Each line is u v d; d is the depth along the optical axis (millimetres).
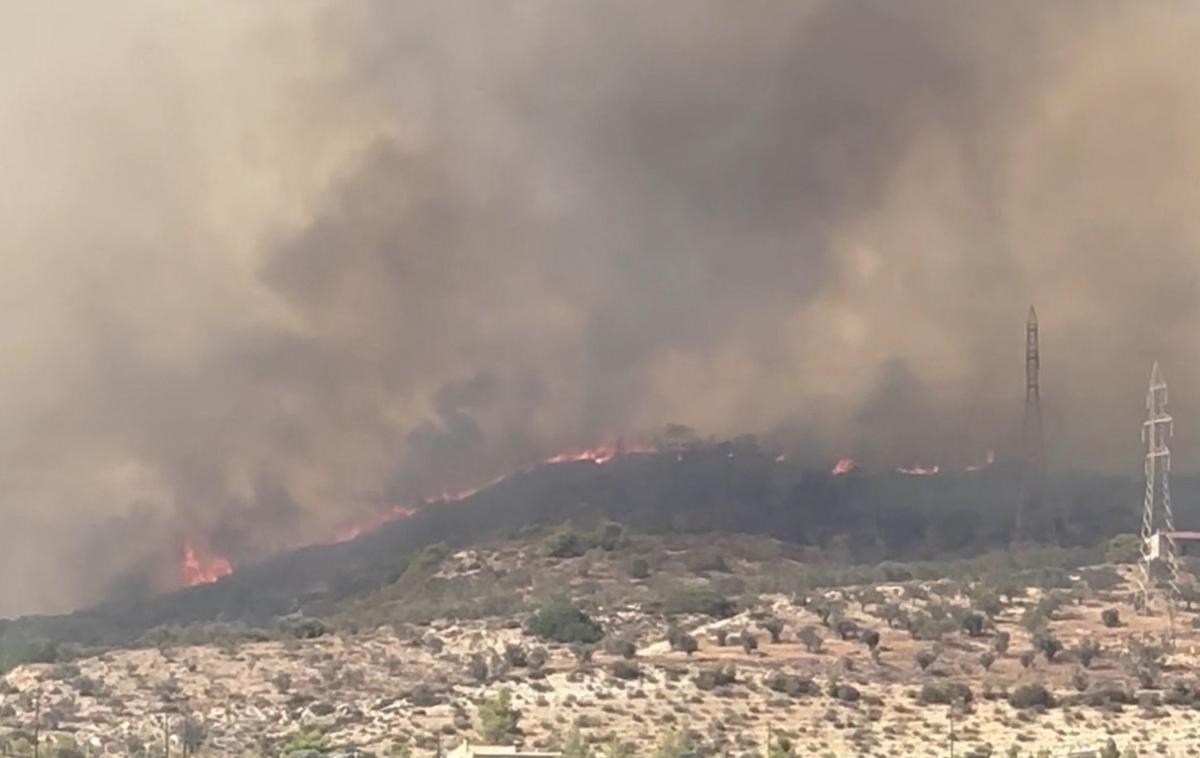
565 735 142875
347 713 161625
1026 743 147375
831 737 149250
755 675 172375
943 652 185250
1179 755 141500
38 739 151250
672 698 162875
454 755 139250
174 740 153500
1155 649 181250
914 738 149375
